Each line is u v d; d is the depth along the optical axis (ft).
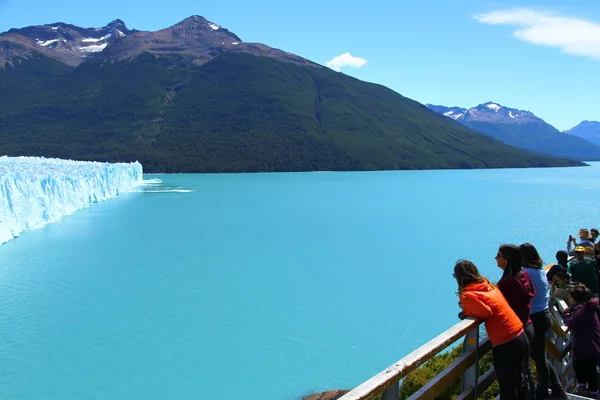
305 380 49.32
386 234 135.03
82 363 52.54
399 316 68.08
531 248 21.16
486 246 119.03
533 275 20.66
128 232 134.10
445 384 15.07
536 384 21.85
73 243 117.80
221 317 67.51
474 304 16.40
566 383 26.58
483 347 17.25
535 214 179.22
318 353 55.72
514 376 16.81
